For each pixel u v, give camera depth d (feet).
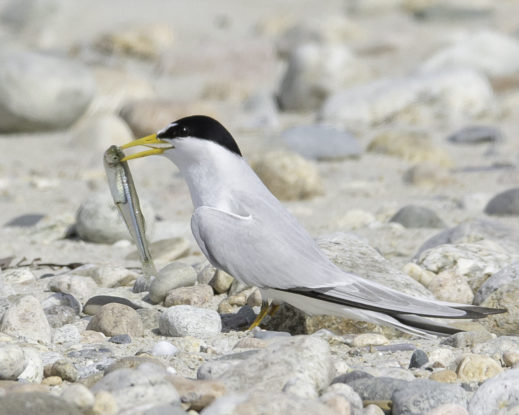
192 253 36.45
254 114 70.90
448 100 69.05
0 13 111.65
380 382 18.70
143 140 25.25
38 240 39.29
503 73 80.64
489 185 48.80
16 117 64.49
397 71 88.07
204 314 24.41
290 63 75.61
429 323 22.85
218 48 92.17
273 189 46.01
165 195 47.96
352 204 45.09
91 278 30.19
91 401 16.70
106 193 39.04
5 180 51.24
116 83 74.13
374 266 26.32
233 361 19.69
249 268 23.08
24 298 23.82
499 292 24.97
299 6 120.26
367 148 58.29
